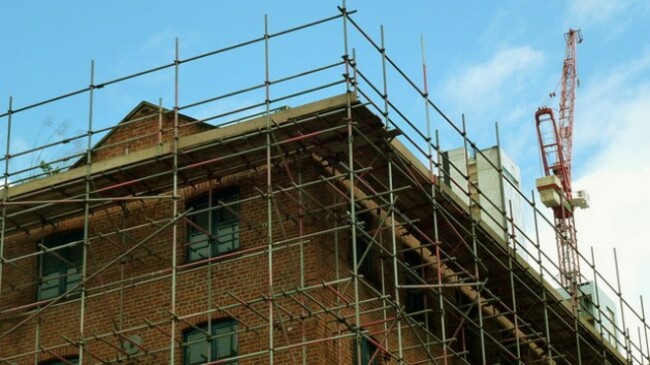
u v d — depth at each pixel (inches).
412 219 1330.0
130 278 1246.9
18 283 1337.4
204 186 1284.4
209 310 1146.7
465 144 1409.9
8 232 1352.1
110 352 1250.6
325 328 1167.6
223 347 1196.5
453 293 1434.5
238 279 1216.8
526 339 1487.5
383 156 1232.2
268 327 1163.9
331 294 1190.9
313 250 1189.7
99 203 1293.1
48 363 1282.0
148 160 1246.3
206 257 1247.5
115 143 1311.5
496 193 1964.8
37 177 1363.2
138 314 1250.6
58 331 1289.4
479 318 1360.7
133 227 1246.9
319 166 1243.8
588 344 1562.5
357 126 1202.6
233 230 1248.2
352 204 1127.6
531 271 1450.5
